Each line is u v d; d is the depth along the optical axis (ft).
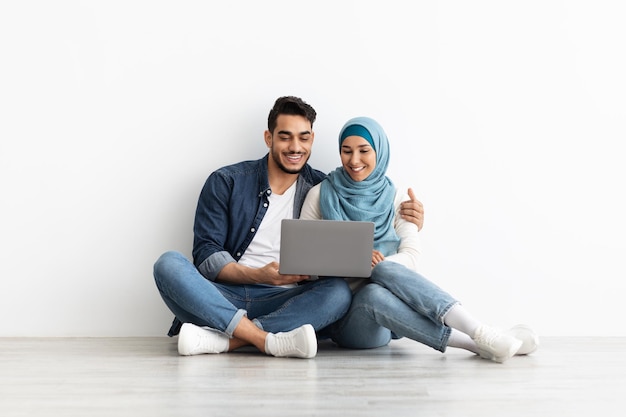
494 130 10.39
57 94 9.81
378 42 10.23
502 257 10.38
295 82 10.14
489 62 10.39
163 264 8.23
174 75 9.98
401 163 10.26
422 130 10.28
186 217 9.99
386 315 8.16
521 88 10.44
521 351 8.45
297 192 9.62
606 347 9.29
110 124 9.89
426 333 8.04
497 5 10.41
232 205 9.35
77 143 9.84
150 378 6.72
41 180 9.79
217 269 8.91
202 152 10.02
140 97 9.93
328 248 8.14
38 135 9.78
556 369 7.57
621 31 10.57
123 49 9.91
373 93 10.23
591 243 10.52
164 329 9.93
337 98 10.19
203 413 5.42
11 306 9.74
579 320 10.46
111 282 9.88
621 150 10.57
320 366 7.52
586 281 10.49
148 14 9.94
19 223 9.76
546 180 10.46
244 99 10.07
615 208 10.57
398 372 7.23
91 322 9.84
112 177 9.89
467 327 7.88
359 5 10.21
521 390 6.44
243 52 10.07
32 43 9.78
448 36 10.33
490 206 10.38
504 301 10.36
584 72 10.54
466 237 10.34
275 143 9.25
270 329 8.30
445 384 6.64
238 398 5.92
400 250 9.25
